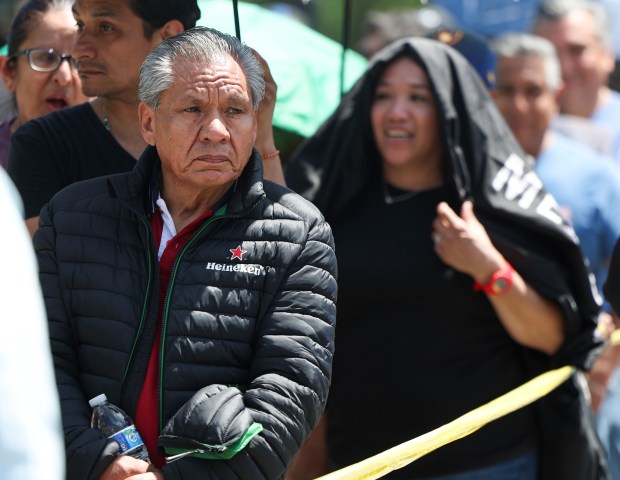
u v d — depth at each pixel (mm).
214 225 6668
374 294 9891
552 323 10008
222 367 6496
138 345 6594
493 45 13078
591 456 10227
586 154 12867
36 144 8117
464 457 9805
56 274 6789
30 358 4430
